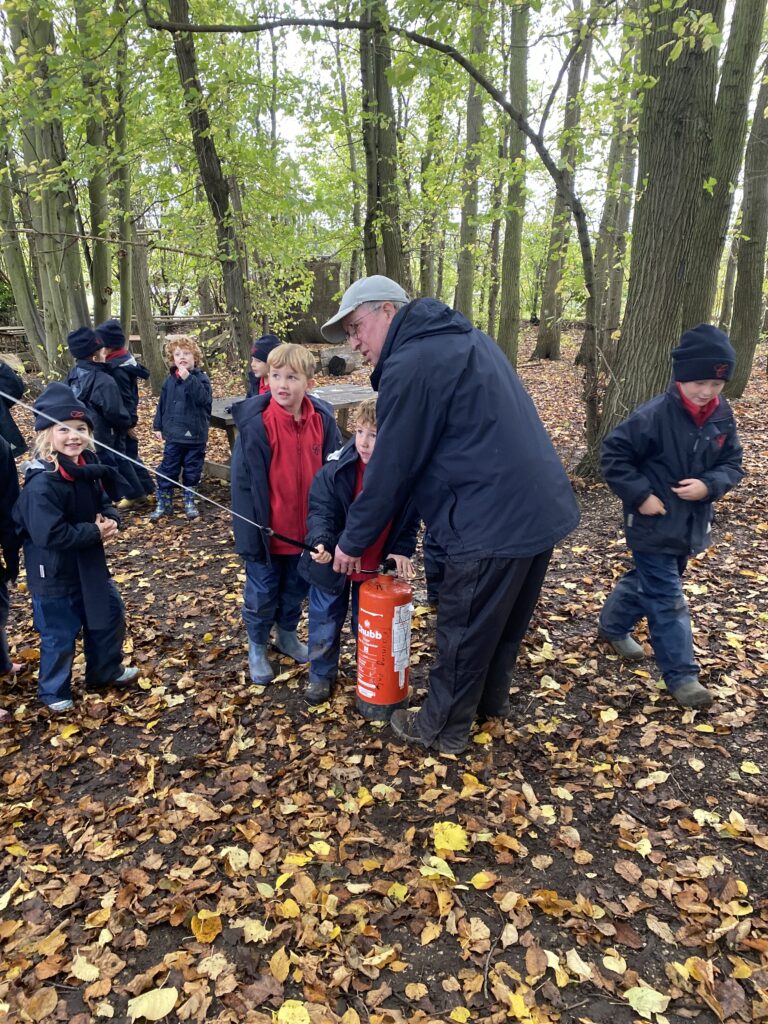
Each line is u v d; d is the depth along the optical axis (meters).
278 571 3.54
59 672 3.36
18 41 7.39
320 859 2.43
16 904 2.30
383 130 7.81
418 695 3.45
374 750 3.01
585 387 6.64
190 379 6.31
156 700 3.51
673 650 3.23
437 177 10.84
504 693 3.13
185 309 21.98
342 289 17.80
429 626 4.15
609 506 6.16
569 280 9.97
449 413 2.45
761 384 12.86
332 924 2.15
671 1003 1.90
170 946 2.12
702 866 2.34
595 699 3.37
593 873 2.34
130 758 3.06
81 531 3.15
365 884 2.31
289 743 3.10
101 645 3.48
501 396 2.46
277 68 8.69
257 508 3.30
